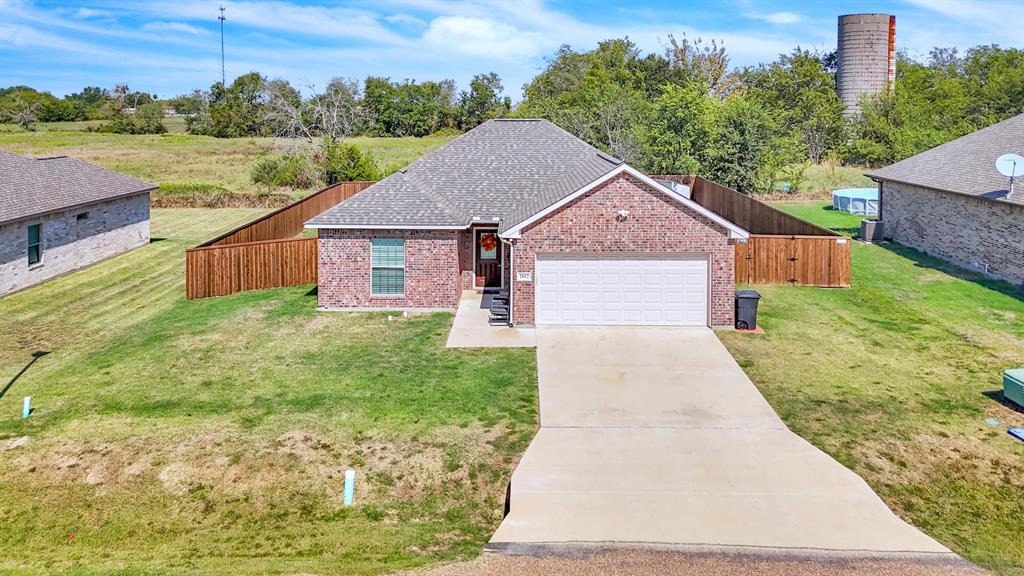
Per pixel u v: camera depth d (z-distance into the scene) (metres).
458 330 19.59
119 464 12.13
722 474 11.64
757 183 43.31
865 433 13.12
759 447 12.58
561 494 11.03
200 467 12.04
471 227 23.64
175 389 15.28
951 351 17.48
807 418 13.76
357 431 13.27
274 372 16.30
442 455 12.42
